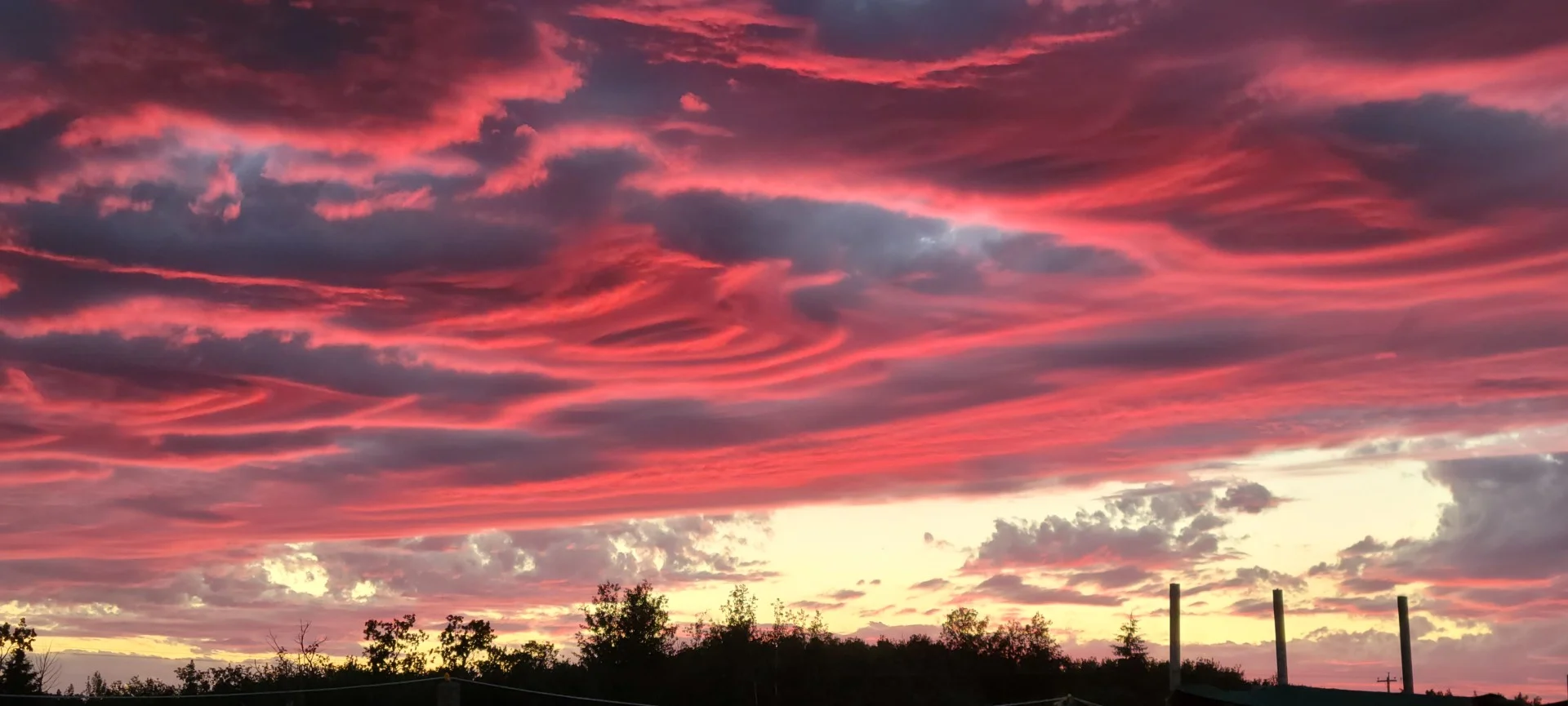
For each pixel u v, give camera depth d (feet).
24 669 189.06
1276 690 132.46
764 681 211.20
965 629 228.22
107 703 187.11
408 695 202.49
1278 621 166.50
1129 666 223.30
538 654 218.59
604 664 217.56
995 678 220.84
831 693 212.23
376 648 210.18
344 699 201.67
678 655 220.84
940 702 210.59
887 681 216.13
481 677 208.85
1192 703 136.77
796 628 222.69
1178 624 147.02
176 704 192.34
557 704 202.28
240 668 207.31
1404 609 169.68
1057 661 225.15
